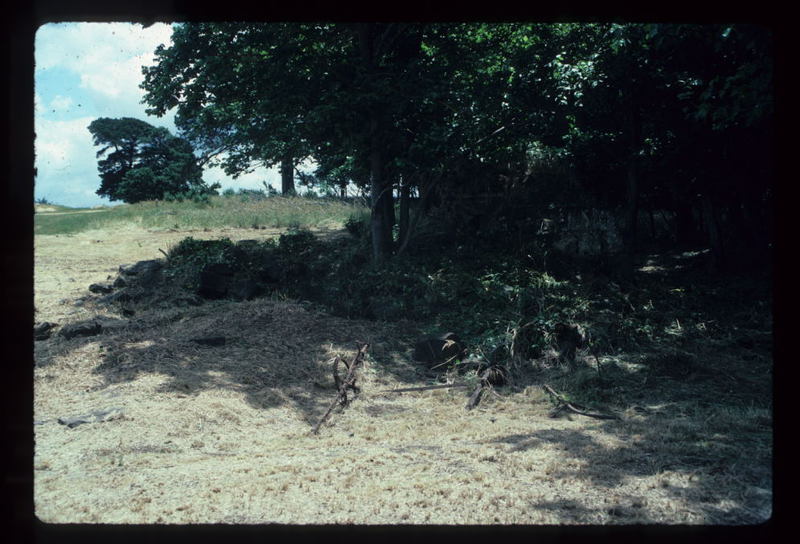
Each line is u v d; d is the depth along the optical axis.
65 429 6.93
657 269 15.77
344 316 11.91
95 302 12.41
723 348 10.65
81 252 17.62
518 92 14.91
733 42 10.32
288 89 13.91
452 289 12.48
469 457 5.85
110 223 22.39
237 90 14.76
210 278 12.63
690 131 14.38
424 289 12.53
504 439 6.48
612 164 15.95
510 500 4.62
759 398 8.19
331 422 7.54
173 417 7.28
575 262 14.98
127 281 13.27
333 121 14.07
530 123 15.26
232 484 5.17
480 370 9.48
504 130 15.39
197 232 20.81
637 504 4.47
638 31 12.04
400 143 14.85
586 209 16.09
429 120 15.18
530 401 8.37
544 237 15.53
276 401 8.20
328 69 14.13
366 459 5.85
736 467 5.22
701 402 8.08
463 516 4.30
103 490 5.09
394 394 8.81
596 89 14.44
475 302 12.02
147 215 23.67
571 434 6.60
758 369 9.65
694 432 6.44
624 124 15.12
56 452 6.23
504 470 5.39
